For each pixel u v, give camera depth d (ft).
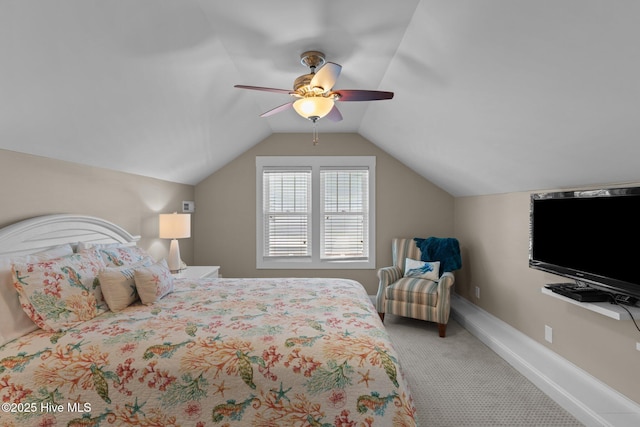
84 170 7.87
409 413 4.37
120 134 7.61
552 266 7.48
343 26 6.26
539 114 6.03
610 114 4.96
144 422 4.30
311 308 6.34
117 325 5.30
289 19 6.04
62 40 4.62
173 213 11.51
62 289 5.32
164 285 6.86
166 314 5.87
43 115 5.64
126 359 4.48
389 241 14.19
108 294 5.94
